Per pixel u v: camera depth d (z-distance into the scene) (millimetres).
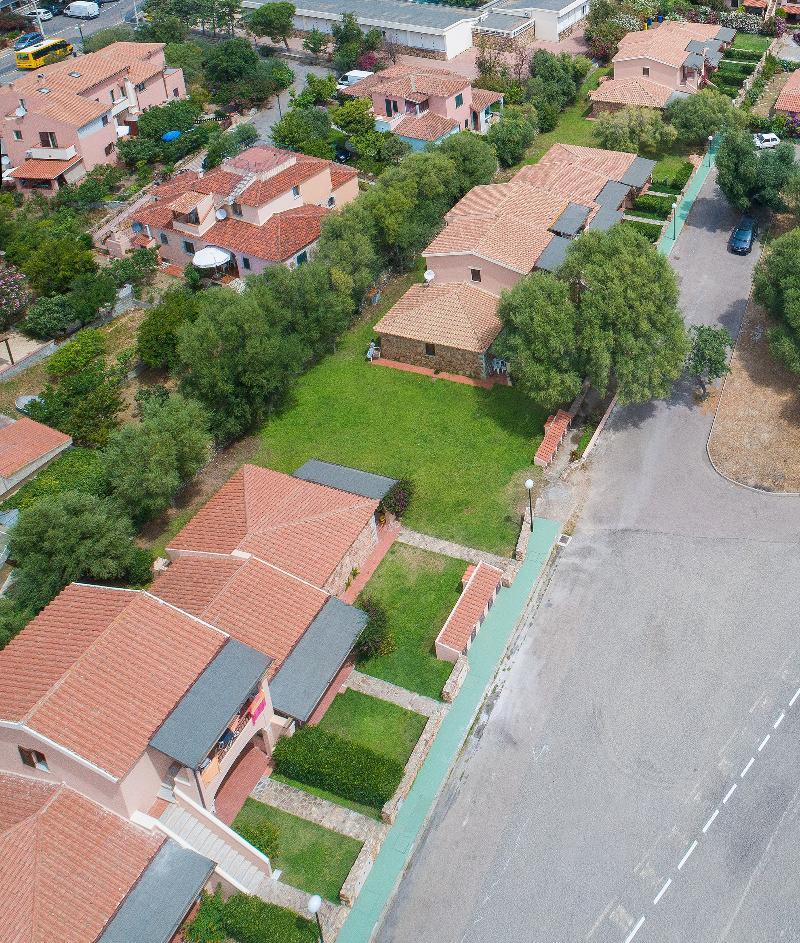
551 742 43469
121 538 51344
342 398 65500
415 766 42125
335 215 73812
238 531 49375
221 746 39281
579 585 50906
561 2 119688
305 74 118438
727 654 46438
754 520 53812
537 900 37844
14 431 63000
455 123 96000
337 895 38250
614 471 57781
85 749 36562
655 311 57000
